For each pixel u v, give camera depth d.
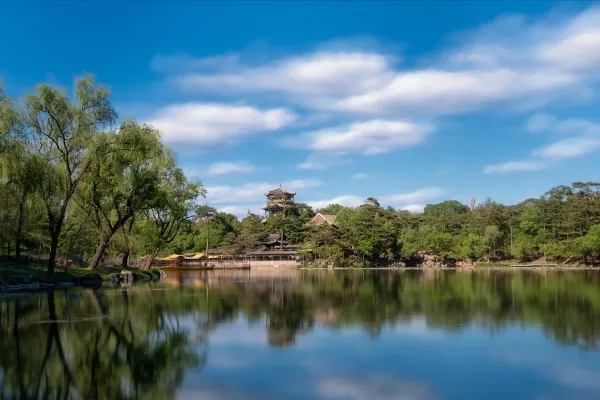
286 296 39.53
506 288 46.78
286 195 177.38
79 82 47.72
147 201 57.22
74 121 47.53
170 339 20.78
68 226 60.66
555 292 41.69
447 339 20.41
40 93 45.59
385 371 15.65
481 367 16.08
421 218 154.12
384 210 141.75
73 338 21.02
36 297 37.75
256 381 14.70
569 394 13.44
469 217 145.12
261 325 24.25
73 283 53.09
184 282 60.41
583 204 115.88
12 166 42.28
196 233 156.75
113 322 25.30
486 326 23.47
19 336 21.48
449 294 40.38
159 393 13.67
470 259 127.50
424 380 14.67
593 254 110.69
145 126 54.34
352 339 20.56
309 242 135.75
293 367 16.16
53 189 45.53
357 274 85.69
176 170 70.12
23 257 62.28
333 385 14.29
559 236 120.38
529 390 13.75
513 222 134.00
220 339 20.78
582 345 19.12
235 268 125.31
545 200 128.62
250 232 145.88
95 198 54.19
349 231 127.31
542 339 20.25
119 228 66.00
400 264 127.81
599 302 33.31
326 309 30.39
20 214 44.78
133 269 70.94
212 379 14.93
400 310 29.55
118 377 15.23
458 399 13.09
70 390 14.01
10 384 14.59
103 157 50.44
